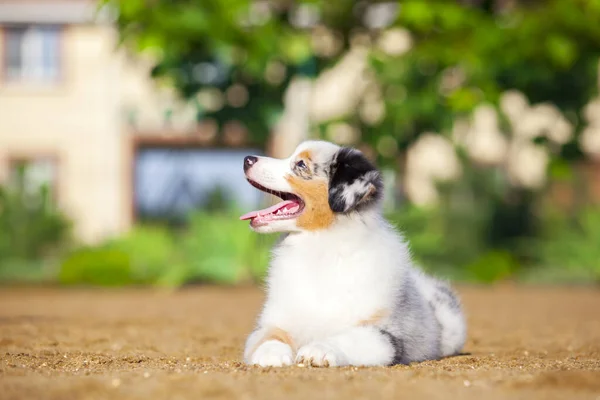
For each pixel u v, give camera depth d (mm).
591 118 18281
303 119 20031
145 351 7539
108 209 24125
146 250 18828
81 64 24203
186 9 14883
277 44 15055
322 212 6367
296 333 6258
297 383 4824
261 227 6438
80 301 14328
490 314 12102
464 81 16156
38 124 24203
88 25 24016
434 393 4617
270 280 6551
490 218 20266
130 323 10336
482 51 15461
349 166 6363
